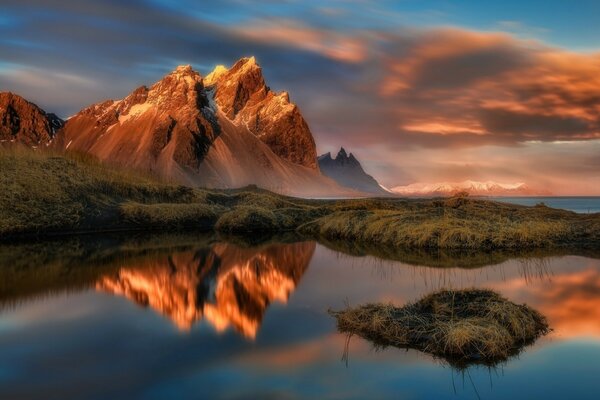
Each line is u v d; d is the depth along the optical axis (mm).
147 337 9062
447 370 7488
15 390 6691
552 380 7117
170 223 32750
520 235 22875
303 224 32594
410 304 10711
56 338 8977
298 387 6828
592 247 22406
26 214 26344
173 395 6559
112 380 7039
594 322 9945
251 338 8977
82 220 28766
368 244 25062
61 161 34250
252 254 21406
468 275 15703
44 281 14867
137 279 15336
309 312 10984
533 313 9992
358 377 7195
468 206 34000
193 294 13031
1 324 9914
